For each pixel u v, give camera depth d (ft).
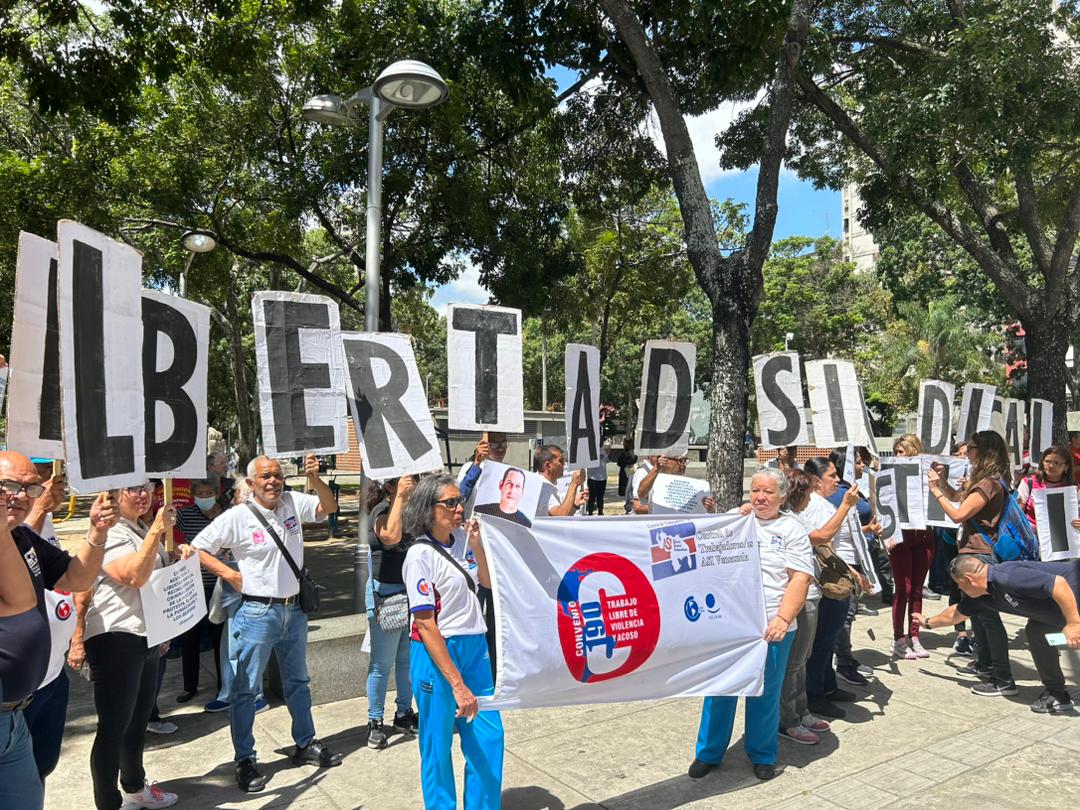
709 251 30.04
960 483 24.16
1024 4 31.63
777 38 30.01
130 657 12.28
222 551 17.08
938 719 17.88
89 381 10.91
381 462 16.65
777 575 15.19
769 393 21.75
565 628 12.90
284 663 15.17
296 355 16.16
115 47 30.53
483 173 46.50
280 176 43.01
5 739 8.51
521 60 35.73
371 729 16.12
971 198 42.91
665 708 18.71
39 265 10.53
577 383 19.60
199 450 14.02
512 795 13.96
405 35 39.22
